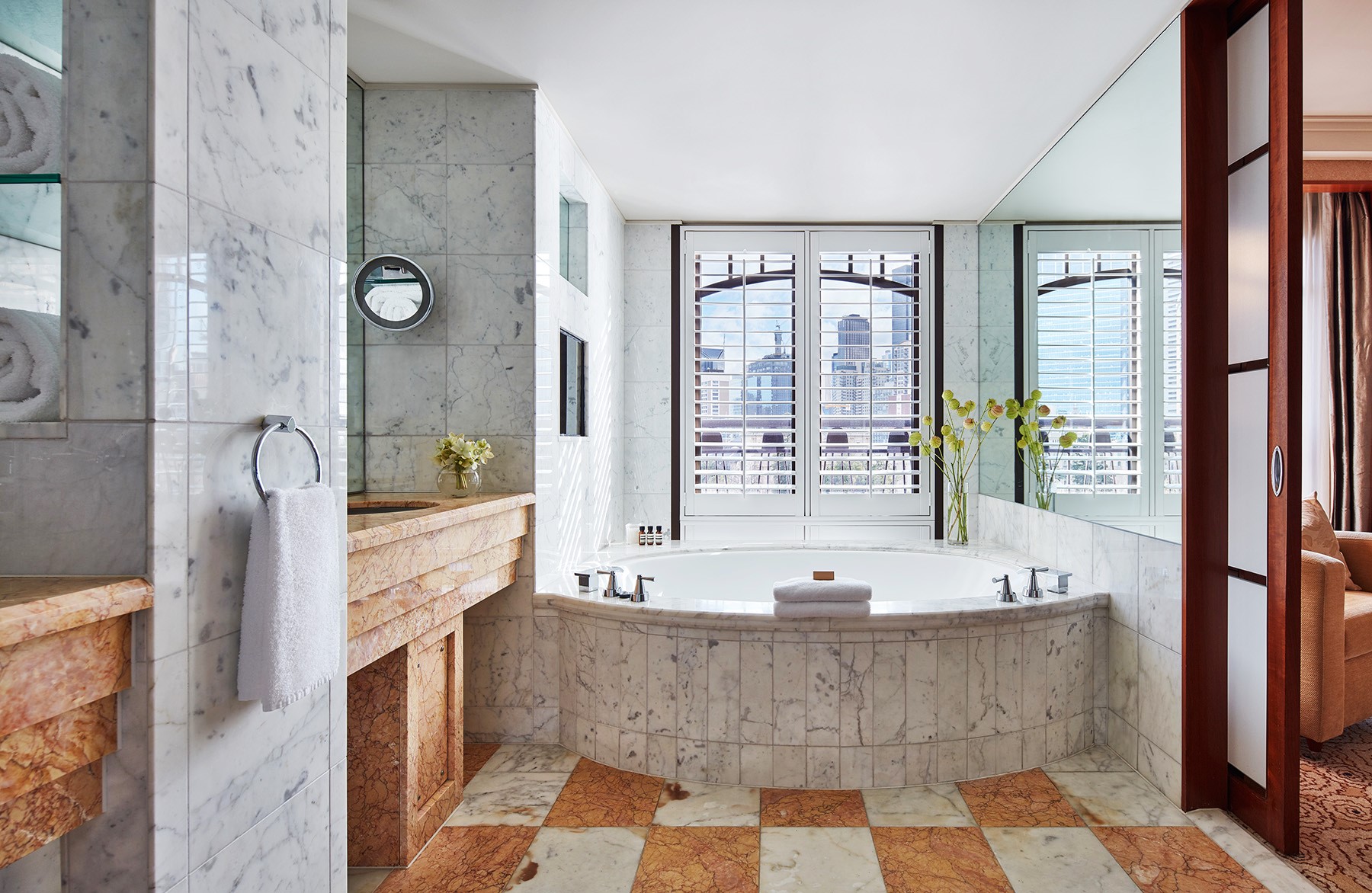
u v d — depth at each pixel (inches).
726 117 116.9
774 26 90.8
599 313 147.9
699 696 97.0
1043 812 87.4
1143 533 96.4
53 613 30.8
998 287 157.4
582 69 102.6
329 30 52.6
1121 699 102.6
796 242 171.6
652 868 76.5
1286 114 73.4
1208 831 81.9
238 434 42.8
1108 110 106.1
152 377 36.4
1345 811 85.9
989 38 93.1
